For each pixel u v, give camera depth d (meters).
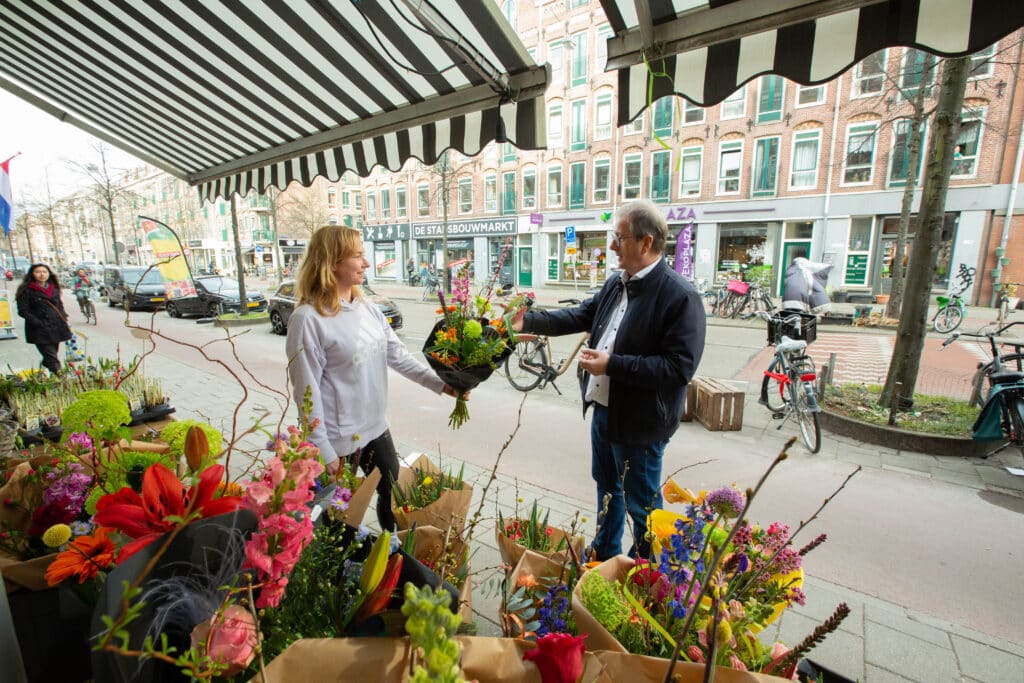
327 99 3.24
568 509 3.28
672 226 20.48
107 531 1.06
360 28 2.48
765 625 1.09
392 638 0.83
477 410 5.65
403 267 30.84
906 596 2.51
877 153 16.41
